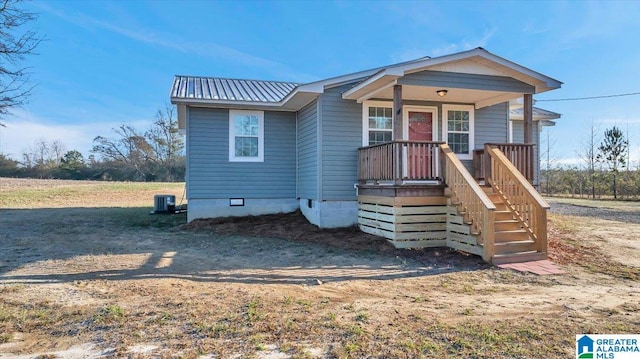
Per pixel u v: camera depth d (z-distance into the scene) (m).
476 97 10.22
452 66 8.67
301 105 11.38
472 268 6.59
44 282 5.45
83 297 4.77
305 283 5.62
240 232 9.90
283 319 3.98
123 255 7.45
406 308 4.41
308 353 3.18
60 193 21.78
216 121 11.62
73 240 8.99
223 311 4.23
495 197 8.48
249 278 5.89
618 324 3.87
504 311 4.32
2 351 3.23
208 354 3.16
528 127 9.19
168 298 4.72
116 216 13.66
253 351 3.22
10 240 8.80
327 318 4.02
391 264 6.86
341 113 10.23
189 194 11.46
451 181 8.19
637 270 6.41
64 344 3.37
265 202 11.98
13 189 22.67
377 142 10.51
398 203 8.23
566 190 27.78
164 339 3.46
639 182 22.88
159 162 40.09
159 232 10.20
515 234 7.53
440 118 10.83
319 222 9.99
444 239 8.41
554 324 3.87
